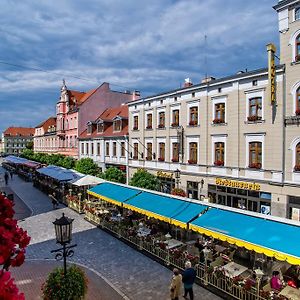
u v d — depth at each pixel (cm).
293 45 1909
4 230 459
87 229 2095
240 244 1138
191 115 2683
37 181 4172
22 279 1337
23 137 14025
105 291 1218
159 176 3038
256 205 2139
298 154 1906
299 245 1003
